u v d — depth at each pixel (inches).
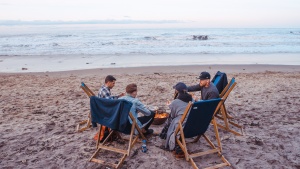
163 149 180.2
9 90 365.4
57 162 165.2
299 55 805.9
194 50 936.3
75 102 299.7
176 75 478.9
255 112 260.5
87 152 177.8
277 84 392.2
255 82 407.5
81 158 169.8
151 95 325.7
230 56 778.2
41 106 285.1
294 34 2300.7
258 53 853.2
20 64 639.1
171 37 1749.5
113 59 715.4
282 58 740.0
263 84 391.9
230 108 272.8
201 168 157.1
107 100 157.0
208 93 190.4
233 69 555.5
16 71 546.0
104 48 1018.1
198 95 328.8
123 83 402.0
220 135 204.2
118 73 507.2
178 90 171.0
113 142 191.0
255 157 170.2
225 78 214.4
